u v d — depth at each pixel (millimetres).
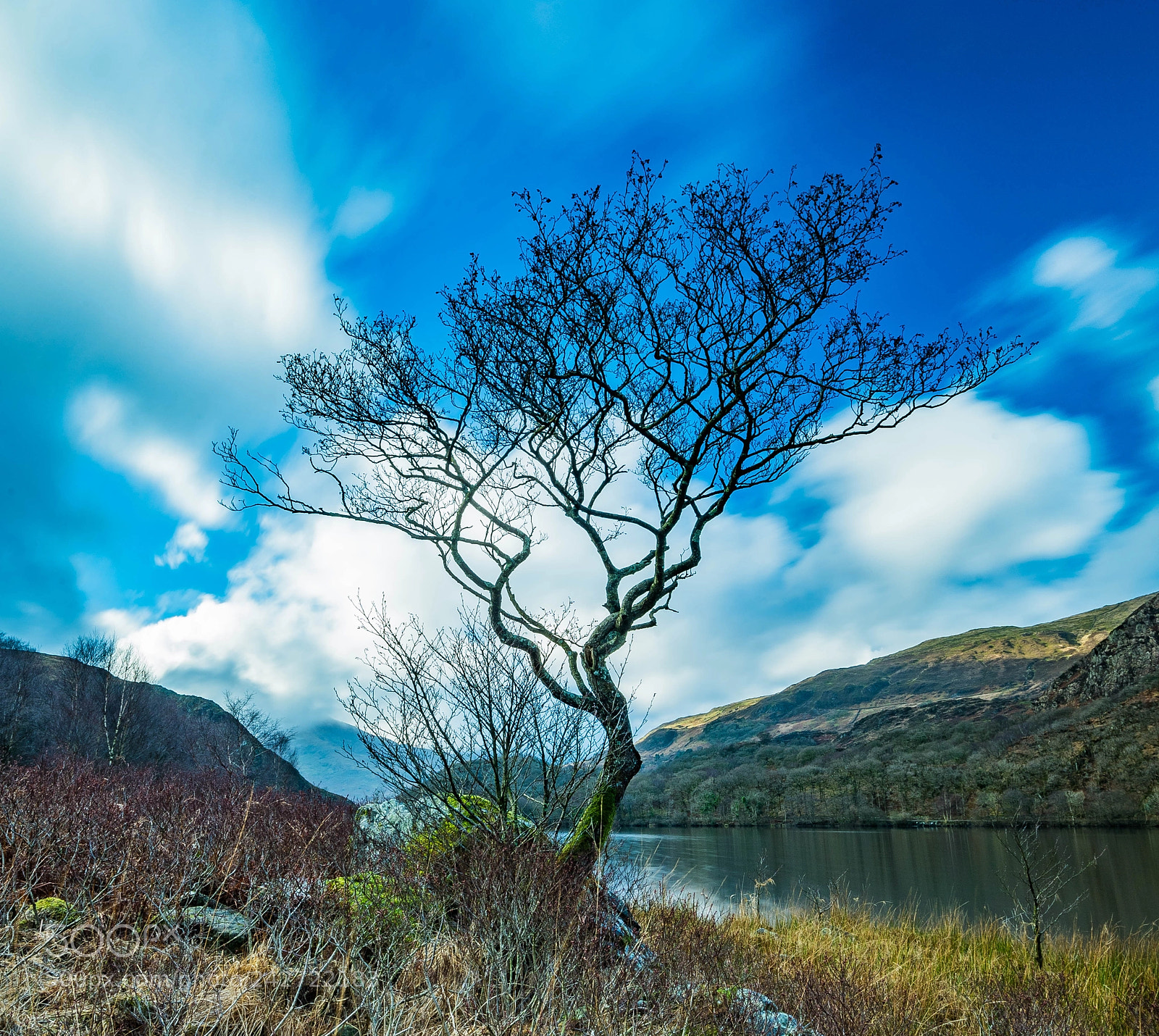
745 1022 4621
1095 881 22719
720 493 7246
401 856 5215
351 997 3717
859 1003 5516
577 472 7578
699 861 31516
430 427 7633
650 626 7449
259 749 28453
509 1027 3561
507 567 6969
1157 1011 6879
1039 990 6883
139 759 26172
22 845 4602
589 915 4910
